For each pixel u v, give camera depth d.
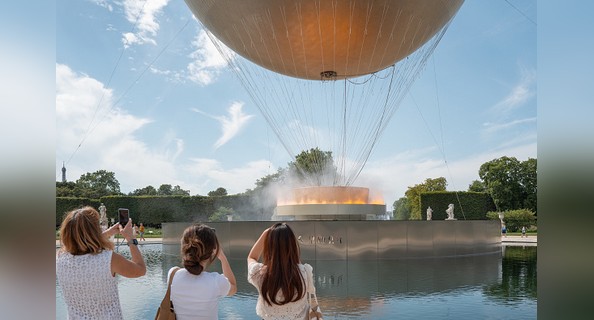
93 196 54.81
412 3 13.16
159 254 19.05
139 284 9.98
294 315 2.86
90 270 2.68
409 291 8.81
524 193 53.44
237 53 16.97
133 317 6.75
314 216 18.34
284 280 2.79
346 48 15.02
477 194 37.56
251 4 13.10
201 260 2.90
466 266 13.12
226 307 7.34
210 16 14.47
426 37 15.37
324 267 13.15
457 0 14.14
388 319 6.51
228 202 41.59
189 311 2.82
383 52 15.53
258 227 15.45
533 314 6.68
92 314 2.71
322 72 17.22
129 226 2.99
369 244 15.05
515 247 21.98
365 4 12.91
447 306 7.33
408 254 15.41
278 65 16.81
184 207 40.66
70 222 2.76
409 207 54.44
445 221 16.19
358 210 17.91
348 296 8.36
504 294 8.33
